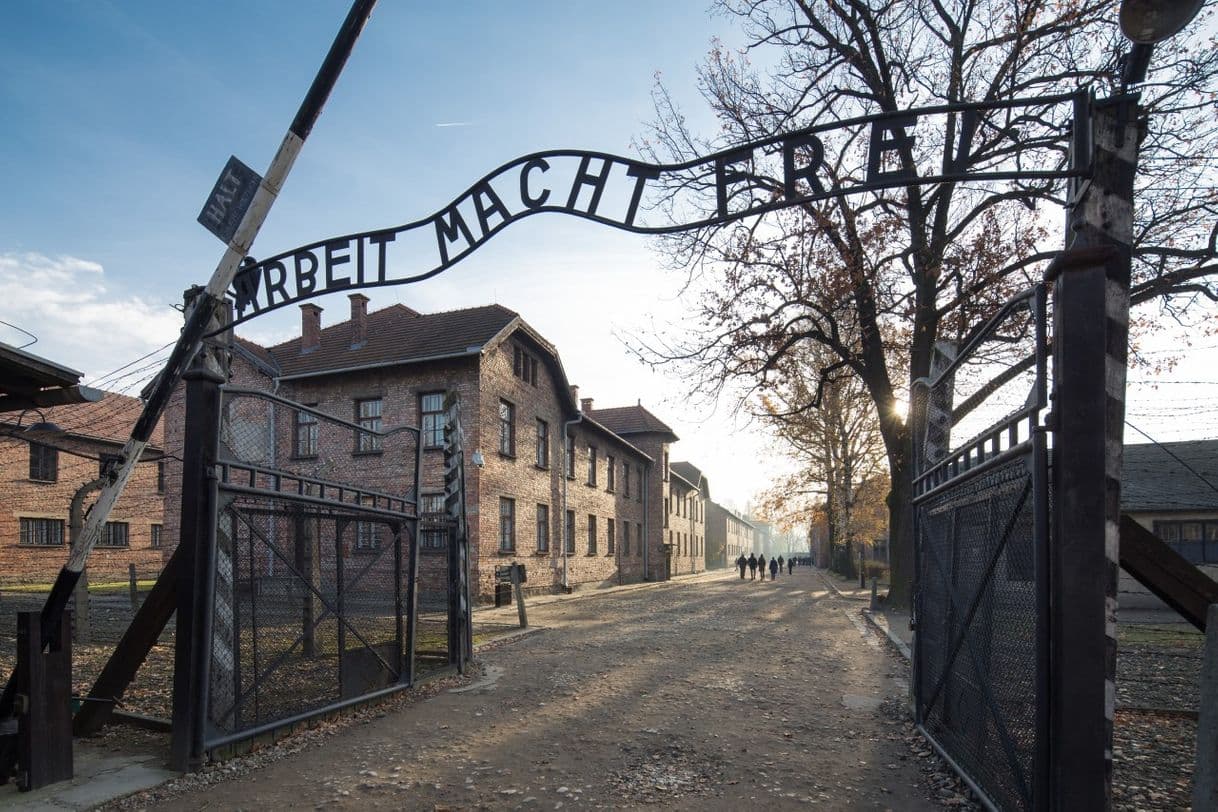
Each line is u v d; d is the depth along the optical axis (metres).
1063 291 3.45
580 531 30.48
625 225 4.73
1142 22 3.47
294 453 23.31
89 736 6.04
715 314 17.59
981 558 4.61
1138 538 4.67
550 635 13.34
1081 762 3.25
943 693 5.63
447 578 9.29
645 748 5.78
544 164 4.93
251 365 24.11
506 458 23.22
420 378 22.14
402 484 21.92
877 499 36.34
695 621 15.93
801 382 27.12
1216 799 2.98
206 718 5.34
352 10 5.24
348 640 7.18
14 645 11.25
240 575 5.84
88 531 5.17
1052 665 3.43
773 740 6.00
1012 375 11.48
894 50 16.16
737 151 4.51
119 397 31.31
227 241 5.46
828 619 16.33
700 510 61.84
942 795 4.72
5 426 8.10
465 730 6.33
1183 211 13.74
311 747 5.83
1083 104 3.77
